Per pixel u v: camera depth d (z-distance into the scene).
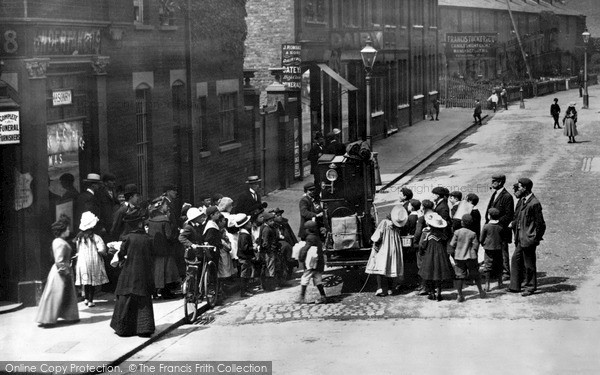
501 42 82.94
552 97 81.44
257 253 17.44
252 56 34.62
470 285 17.17
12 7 15.32
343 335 13.56
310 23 35.91
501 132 51.00
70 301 14.48
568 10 94.50
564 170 33.59
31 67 15.52
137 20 19.89
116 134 18.48
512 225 16.23
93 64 17.50
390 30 49.72
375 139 46.78
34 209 15.74
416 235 16.14
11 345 13.14
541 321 14.04
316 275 16.03
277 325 14.45
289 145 31.73
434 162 38.94
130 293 13.59
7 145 15.52
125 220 16.11
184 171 22.66
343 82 35.72
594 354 12.08
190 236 15.45
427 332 13.56
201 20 23.02
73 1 16.69
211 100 24.28
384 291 16.41
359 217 17.00
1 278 15.72
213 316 15.34
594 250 19.62
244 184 27.31
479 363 11.77
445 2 76.12
